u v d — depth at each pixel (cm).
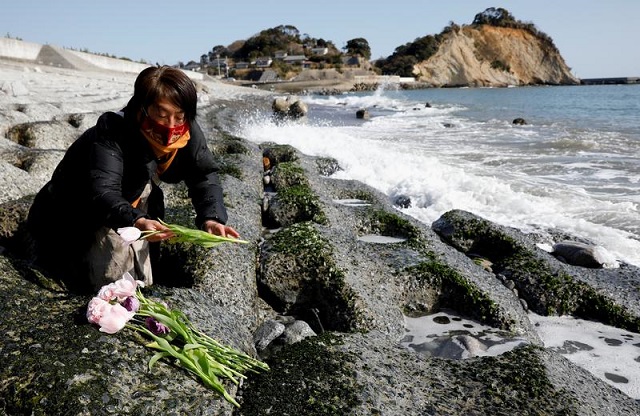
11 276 338
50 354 255
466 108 3628
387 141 1636
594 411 295
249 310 427
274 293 468
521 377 318
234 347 323
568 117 2552
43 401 232
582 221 765
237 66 12950
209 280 425
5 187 571
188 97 284
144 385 255
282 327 410
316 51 14188
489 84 13500
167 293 351
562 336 461
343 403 276
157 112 282
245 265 464
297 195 715
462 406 289
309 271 465
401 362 335
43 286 349
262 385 294
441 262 527
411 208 866
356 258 504
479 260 609
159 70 282
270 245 500
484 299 472
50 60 4622
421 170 1070
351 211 712
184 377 271
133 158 307
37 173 693
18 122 1006
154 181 347
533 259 573
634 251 662
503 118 2598
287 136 1540
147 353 275
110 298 281
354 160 1170
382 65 13962
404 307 490
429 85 12419
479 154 1336
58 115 1169
